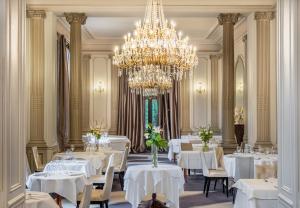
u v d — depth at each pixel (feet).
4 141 12.98
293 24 14.23
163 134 68.03
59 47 47.98
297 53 13.80
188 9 38.65
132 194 26.71
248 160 28.89
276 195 18.74
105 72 65.51
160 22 33.68
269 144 38.91
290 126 14.67
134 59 31.09
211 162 37.76
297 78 13.82
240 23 48.73
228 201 31.12
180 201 31.17
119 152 39.50
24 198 15.24
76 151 40.47
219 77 64.23
